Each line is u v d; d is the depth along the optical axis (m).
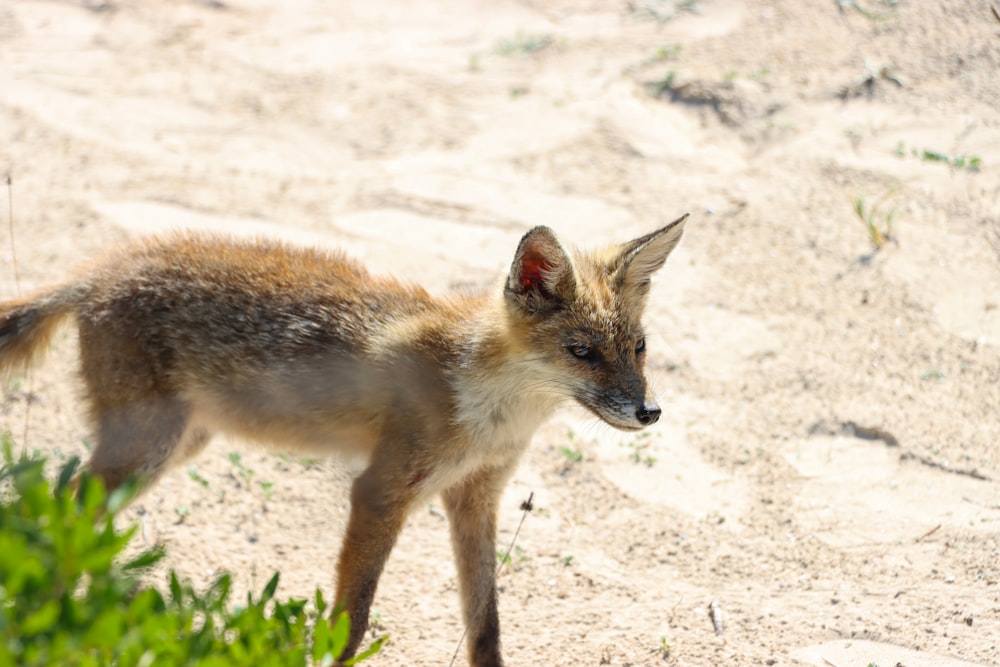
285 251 10.02
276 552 10.23
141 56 20.75
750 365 13.02
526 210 15.88
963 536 10.38
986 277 14.08
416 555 10.45
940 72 17.98
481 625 9.11
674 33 20.39
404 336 9.30
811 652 9.03
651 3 21.50
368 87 19.53
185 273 9.53
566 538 10.62
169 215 15.51
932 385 12.58
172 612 5.34
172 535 10.24
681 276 14.55
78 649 4.69
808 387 12.64
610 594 9.89
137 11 22.61
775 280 14.40
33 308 9.80
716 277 14.49
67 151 17.28
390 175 16.92
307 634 6.55
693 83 18.48
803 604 9.66
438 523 10.91
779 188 16.14
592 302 9.33
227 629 5.48
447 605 9.81
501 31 21.47
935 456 11.51
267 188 16.50
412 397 9.05
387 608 9.73
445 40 21.30
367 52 20.86
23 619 4.64
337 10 22.80
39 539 4.74
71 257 14.37
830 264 14.62
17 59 20.41
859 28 19.47
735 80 18.45
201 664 4.92
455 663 9.14
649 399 9.24
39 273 13.97
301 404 9.44
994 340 13.16
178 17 22.39
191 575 9.70
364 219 15.69
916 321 13.56
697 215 15.69
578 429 12.21
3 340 9.77
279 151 17.66
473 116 18.48
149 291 9.40
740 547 10.45
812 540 10.50
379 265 14.44
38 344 9.96
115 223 15.20
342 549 9.04
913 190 15.69
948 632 9.16
